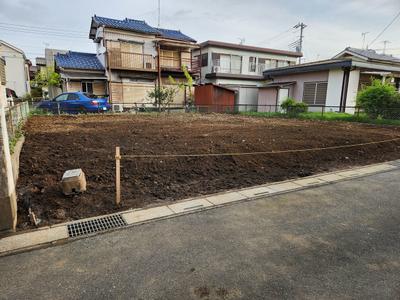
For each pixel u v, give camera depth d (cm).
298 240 252
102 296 181
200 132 788
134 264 214
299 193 373
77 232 263
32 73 3222
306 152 593
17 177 389
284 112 1566
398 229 274
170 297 180
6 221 258
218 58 2195
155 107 1647
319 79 1619
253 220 292
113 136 701
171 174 443
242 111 1766
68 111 1316
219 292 185
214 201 340
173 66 2022
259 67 2369
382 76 1681
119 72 1778
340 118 1262
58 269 208
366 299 179
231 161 515
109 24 1772
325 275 203
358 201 346
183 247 238
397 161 556
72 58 1839
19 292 184
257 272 206
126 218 292
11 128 434
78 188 347
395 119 1145
